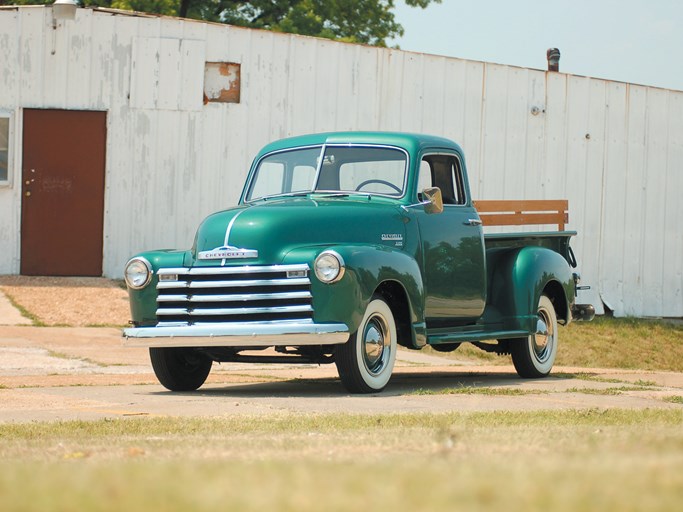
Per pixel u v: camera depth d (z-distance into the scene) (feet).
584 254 105.81
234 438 22.39
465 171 48.34
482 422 27.61
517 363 50.83
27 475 10.72
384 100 96.78
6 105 87.15
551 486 9.13
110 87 88.84
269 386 44.80
